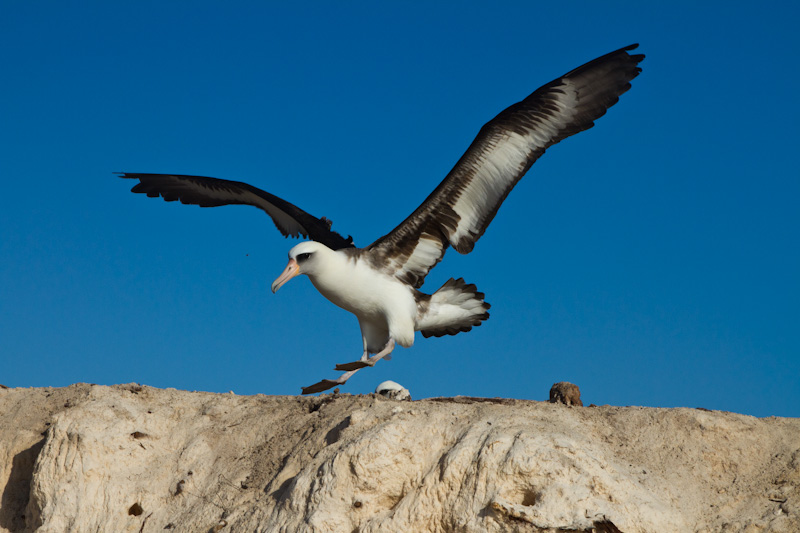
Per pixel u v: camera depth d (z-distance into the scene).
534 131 11.32
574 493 9.25
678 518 9.38
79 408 13.05
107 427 12.78
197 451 12.55
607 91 11.23
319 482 10.40
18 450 13.75
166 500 12.09
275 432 12.42
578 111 11.28
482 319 12.37
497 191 11.58
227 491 11.70
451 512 9.73
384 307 11.68
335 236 13.53
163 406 13.52
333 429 11.45
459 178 11.52
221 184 13.91
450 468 9.91
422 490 9.95
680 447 10.42
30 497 12.81
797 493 9.62
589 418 10.88
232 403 13.48
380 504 10.26
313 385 11.70
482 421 10.45
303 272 11.45
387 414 11.05
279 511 10.58
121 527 11.90
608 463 9.77
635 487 9.54
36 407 14.39
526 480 9.52
